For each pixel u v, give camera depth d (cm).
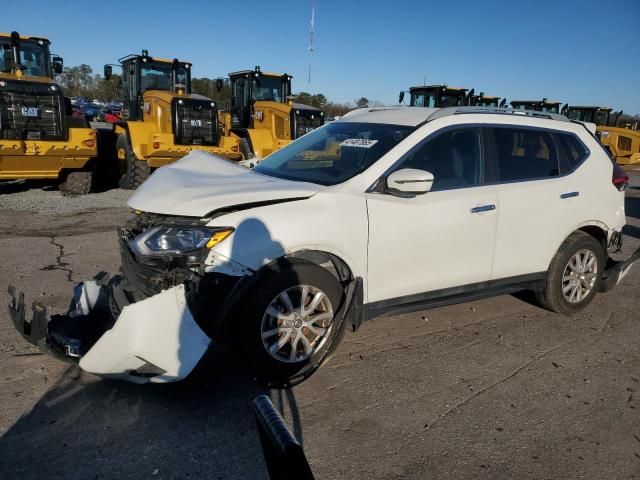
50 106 1001
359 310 379
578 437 309
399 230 381
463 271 419
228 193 343
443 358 401
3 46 1073
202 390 342
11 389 332
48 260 609
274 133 1444
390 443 297
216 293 328
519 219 439
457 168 419
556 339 444
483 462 284
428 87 1855
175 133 1202
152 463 273
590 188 486
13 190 1149
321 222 351
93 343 346
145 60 1290
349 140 429
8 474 260
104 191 1192
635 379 380
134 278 351
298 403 333
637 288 588
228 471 270
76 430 296
